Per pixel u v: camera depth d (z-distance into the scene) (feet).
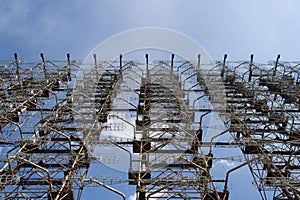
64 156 89.04
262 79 136.56
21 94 120.47
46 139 95.55
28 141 92.07
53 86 134.10
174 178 81.00
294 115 105.19
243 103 121.39
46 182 81.35
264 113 109.50
